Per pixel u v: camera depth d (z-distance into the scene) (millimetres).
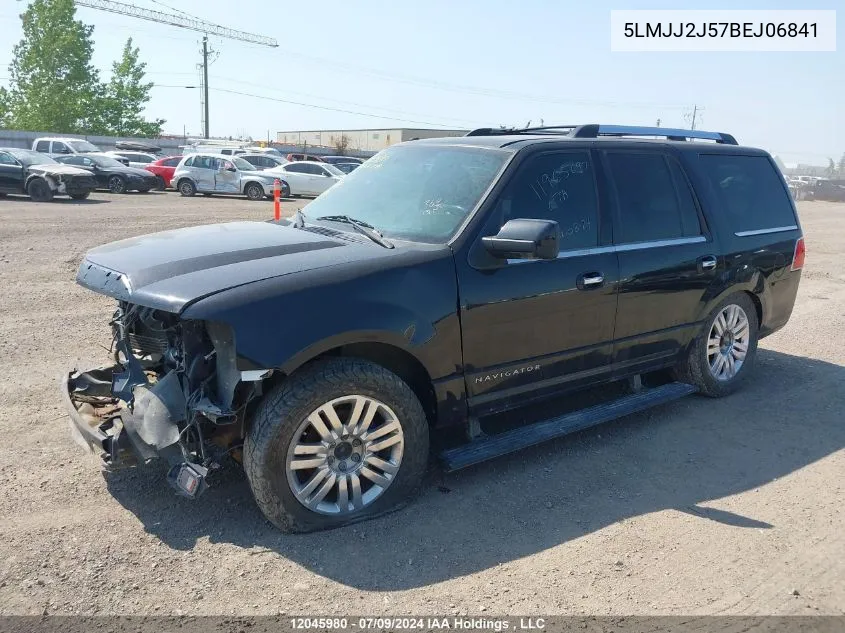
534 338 4117
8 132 44062
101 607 2857
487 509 3756
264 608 2895
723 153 5570
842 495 4055
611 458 4461
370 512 3596
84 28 51719
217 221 17188
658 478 4203
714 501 3943
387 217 4203
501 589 3074
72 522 3461
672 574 3227
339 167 34562
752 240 5523
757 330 5801
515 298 3959
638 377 5020
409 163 4613
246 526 3490
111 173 27188
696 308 5137
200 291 3148
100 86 53688
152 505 3650
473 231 3861
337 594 3002
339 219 4281
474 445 4012
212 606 2893
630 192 4715
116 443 3338
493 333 3914
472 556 3318
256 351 3135
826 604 3051
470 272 3793
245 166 29047
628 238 4633
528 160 4195
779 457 4559
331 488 3518
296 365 3238
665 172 5020
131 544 3301
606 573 3219
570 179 4391
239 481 3922
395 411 3568
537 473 4211
